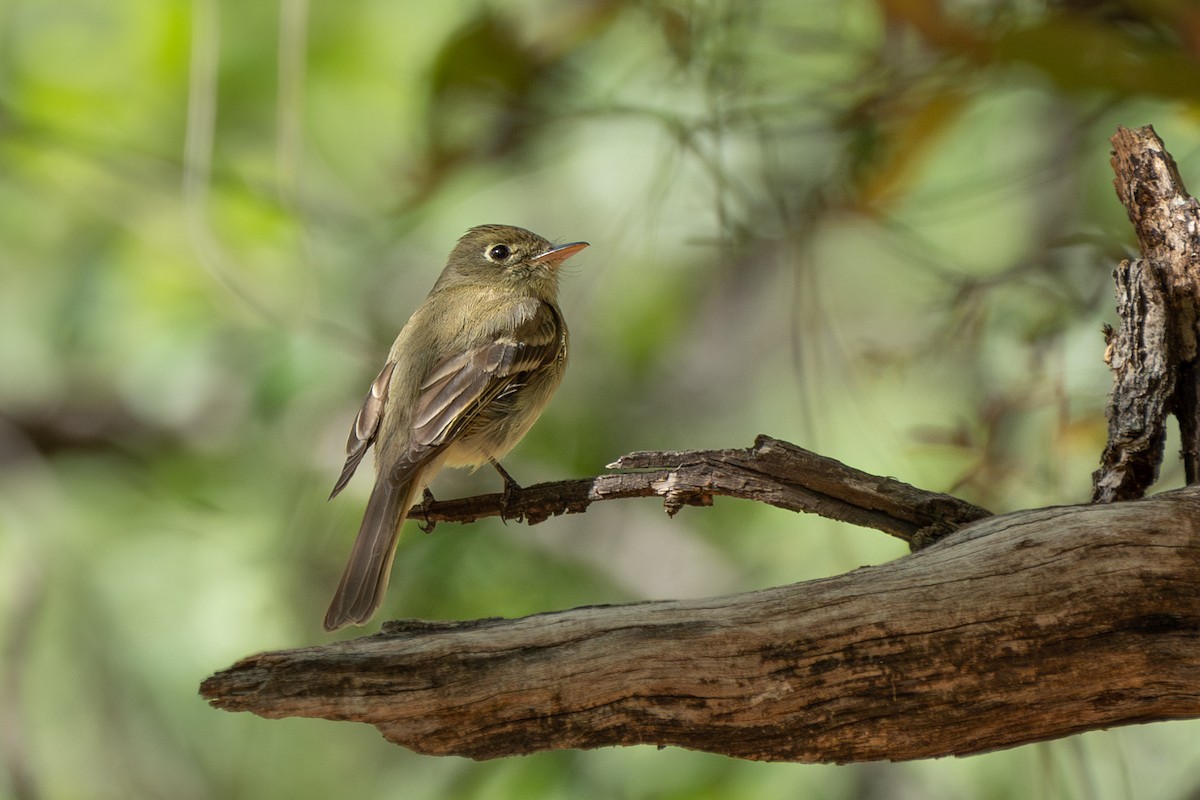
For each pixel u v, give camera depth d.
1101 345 10.53
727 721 6.30
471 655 6.20
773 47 11.31
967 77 10.20
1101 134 11.76
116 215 14.00
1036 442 10.42
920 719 6.34
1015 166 12.25
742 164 12.70
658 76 11.74
